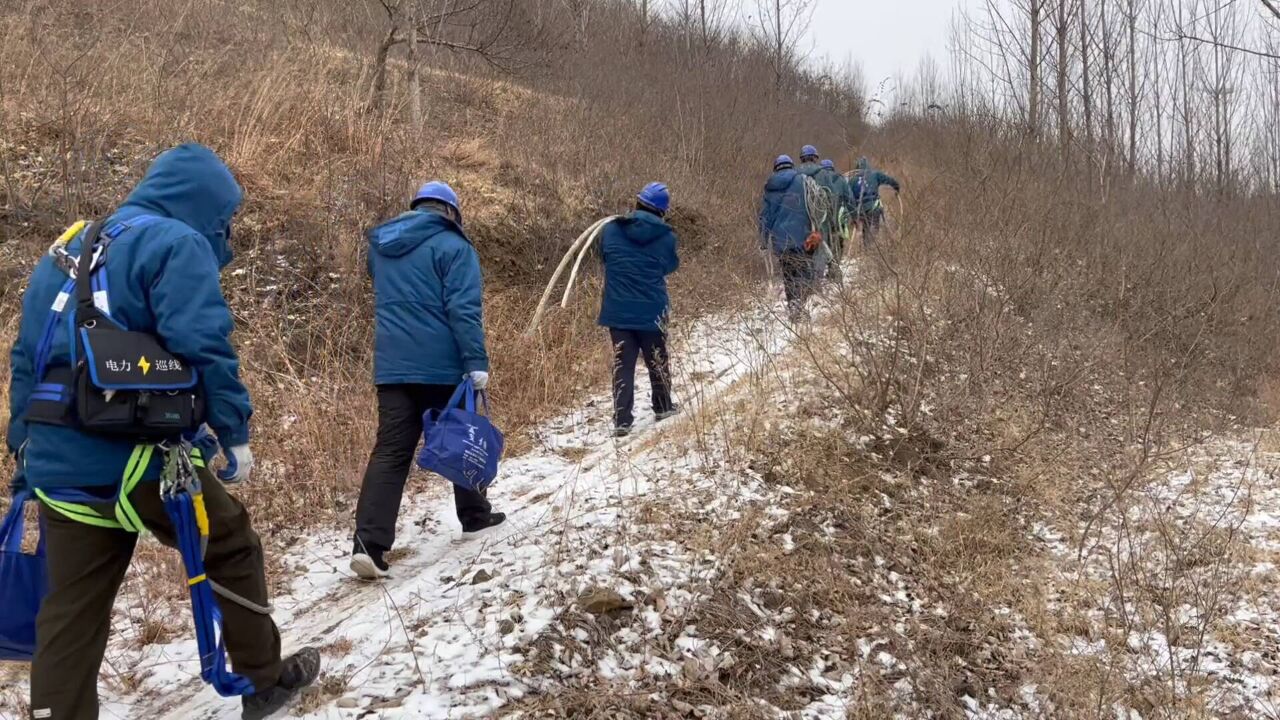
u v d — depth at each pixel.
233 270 6.43
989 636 3.56
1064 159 9.05
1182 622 3.79
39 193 6.17
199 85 7.98
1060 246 7.68
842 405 5.38
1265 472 5.70
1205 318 7.61
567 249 8.51
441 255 3.81
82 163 6.51
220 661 2.46
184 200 2.37
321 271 6.70
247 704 2.61
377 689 2.79
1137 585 3.84
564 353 7.05
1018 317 6.68
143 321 2.22
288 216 6.92
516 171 9.26
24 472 2.37
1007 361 6.18
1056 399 6.05
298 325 6.25
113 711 2.85
